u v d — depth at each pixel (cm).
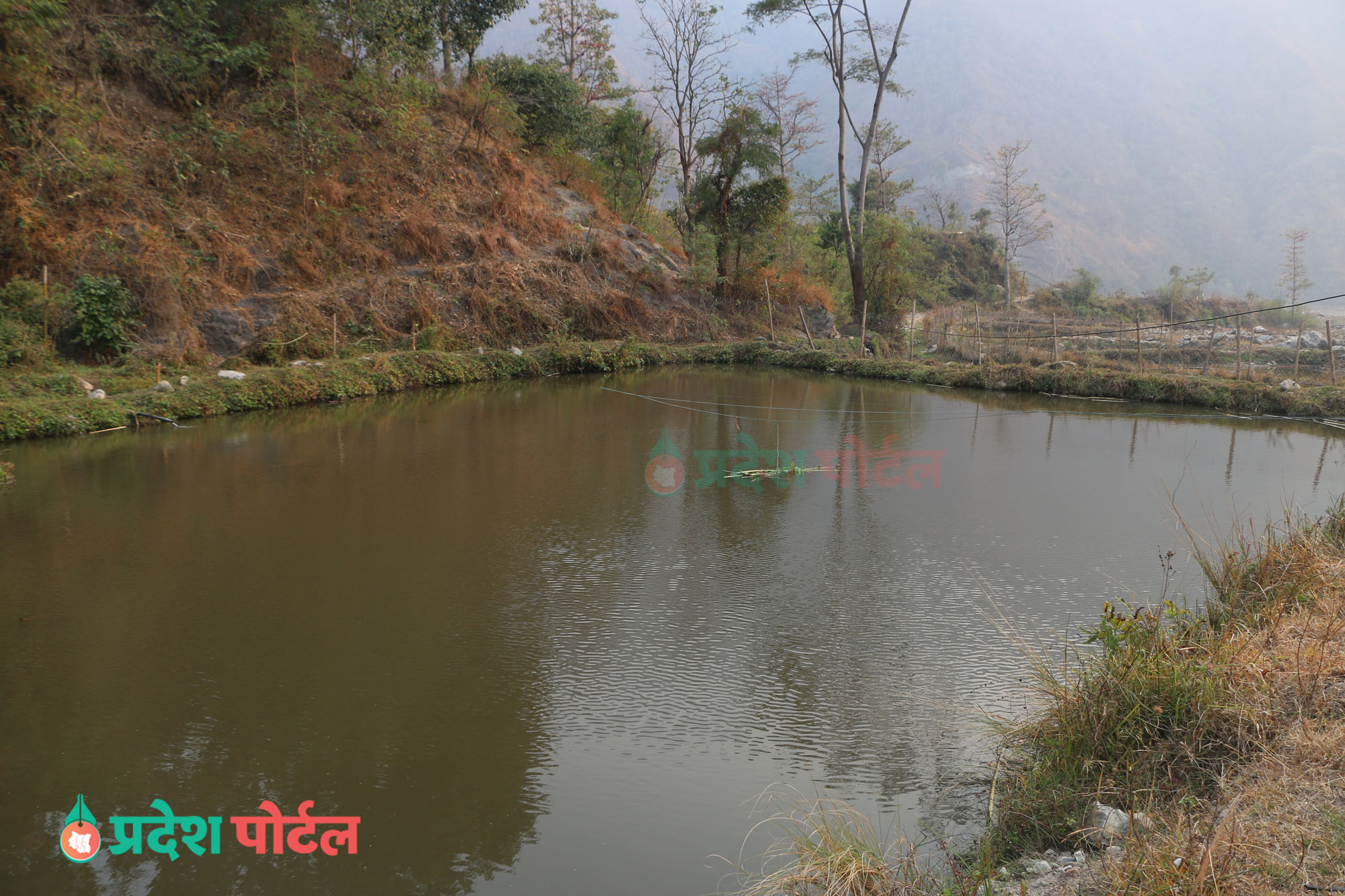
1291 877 249
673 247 2766
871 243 2755
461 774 414
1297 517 705
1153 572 680
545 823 378
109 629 574
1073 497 924
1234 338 2097
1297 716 339
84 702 480
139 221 1548
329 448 1152
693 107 3148
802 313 2566
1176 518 830
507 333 2100
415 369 1741
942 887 303
